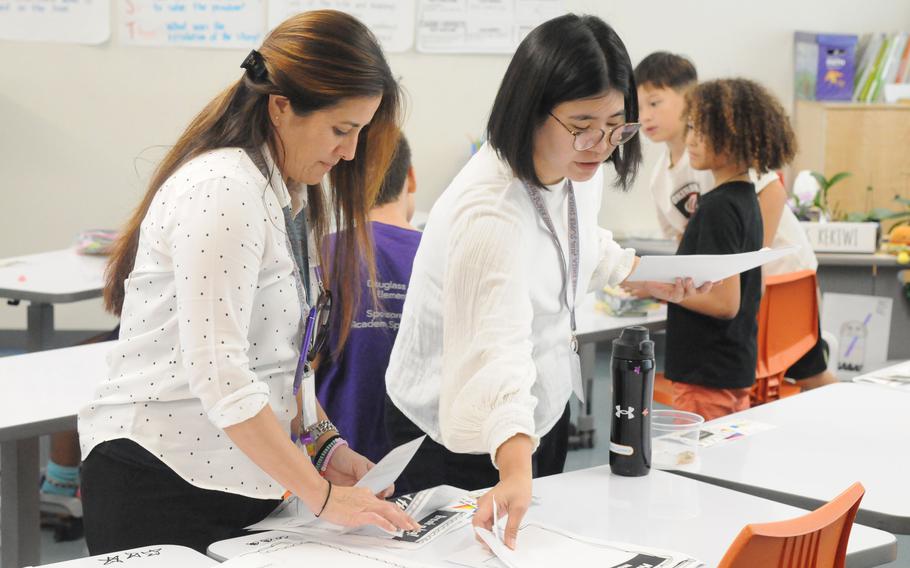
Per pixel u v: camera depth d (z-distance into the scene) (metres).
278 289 1.53
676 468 1.89
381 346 2.38
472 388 1.56
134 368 1.55
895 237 4.63
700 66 5.82
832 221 4.94
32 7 5.45
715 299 2.60
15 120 5.53
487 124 1.68
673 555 1.43
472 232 1.62
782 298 3.08
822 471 1.87
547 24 1.62
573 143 1.61
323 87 1.43
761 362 3.06
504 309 1.59
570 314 1.92
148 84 5.54
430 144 5.75
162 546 1.49
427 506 1.65
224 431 1.45
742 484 1.81
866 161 5.30
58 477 3.36
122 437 1.55
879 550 1.51
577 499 1.71
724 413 2.75
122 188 5.62
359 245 1.74
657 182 4.01
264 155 1.49
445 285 1.64
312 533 1.53
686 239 2.71
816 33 5.67
